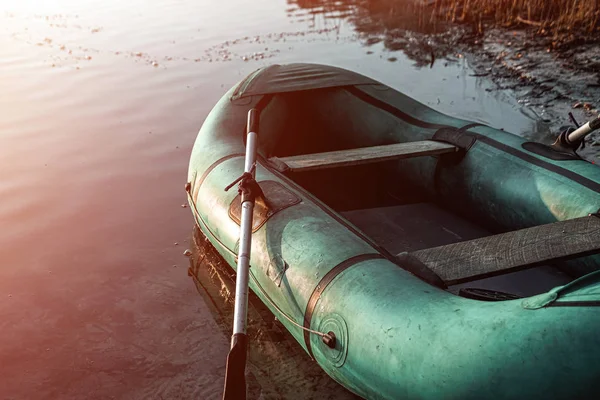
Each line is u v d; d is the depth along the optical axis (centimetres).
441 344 216
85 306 336
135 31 868
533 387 197
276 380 282
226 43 804
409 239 375
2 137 535
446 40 773
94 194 445
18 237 396
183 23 910
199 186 364
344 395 271
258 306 329
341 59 727
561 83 595
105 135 536
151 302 338
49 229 404
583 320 196
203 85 648
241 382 228
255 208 313
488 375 203
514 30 771
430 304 232
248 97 428
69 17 952
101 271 364
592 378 191
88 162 490
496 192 350
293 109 452
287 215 302
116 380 286
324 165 354
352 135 446
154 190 449
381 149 377
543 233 281
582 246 267
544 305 207
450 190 385
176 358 298
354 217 405
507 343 204
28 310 333
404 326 229
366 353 236
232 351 230
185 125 552
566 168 326
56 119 571
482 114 552
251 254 301
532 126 519
